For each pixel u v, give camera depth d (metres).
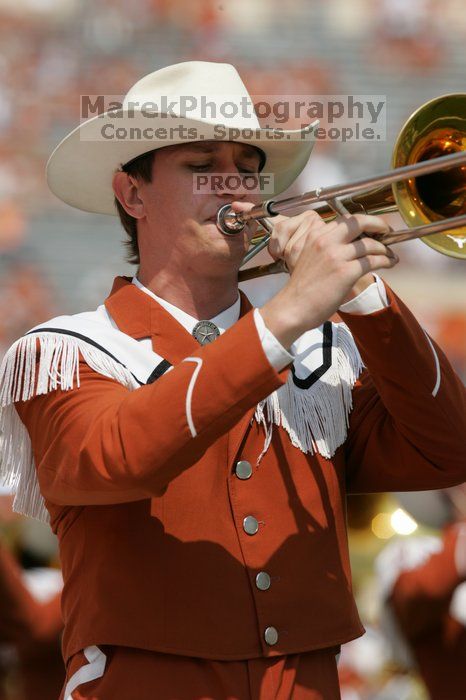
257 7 46.03
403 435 8.31
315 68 45.03
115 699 7.36
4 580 13.20
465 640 13.94
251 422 8.02
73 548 7.86
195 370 6.87
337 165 41.03
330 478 8.27
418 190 7.37
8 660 14.02
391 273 38.91
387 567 14.66
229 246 8.12
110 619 7.46
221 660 7.46
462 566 13.90
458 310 38.53
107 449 6.93
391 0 46.09
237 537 7.74
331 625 7.85
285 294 6.91
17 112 42.06
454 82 45.34
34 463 8.25
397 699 19.09
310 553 7.92
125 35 44.94
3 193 39.75
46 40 43.97
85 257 38.94
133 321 8.25
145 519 7.63
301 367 8.52
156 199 8.42
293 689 7.60
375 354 7.81
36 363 7.89
